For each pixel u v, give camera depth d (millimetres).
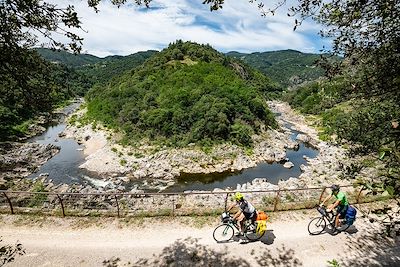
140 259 9305
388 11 3857
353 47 4633
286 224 11227
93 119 54188
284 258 9328
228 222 10219
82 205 16500
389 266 9000
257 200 14109
